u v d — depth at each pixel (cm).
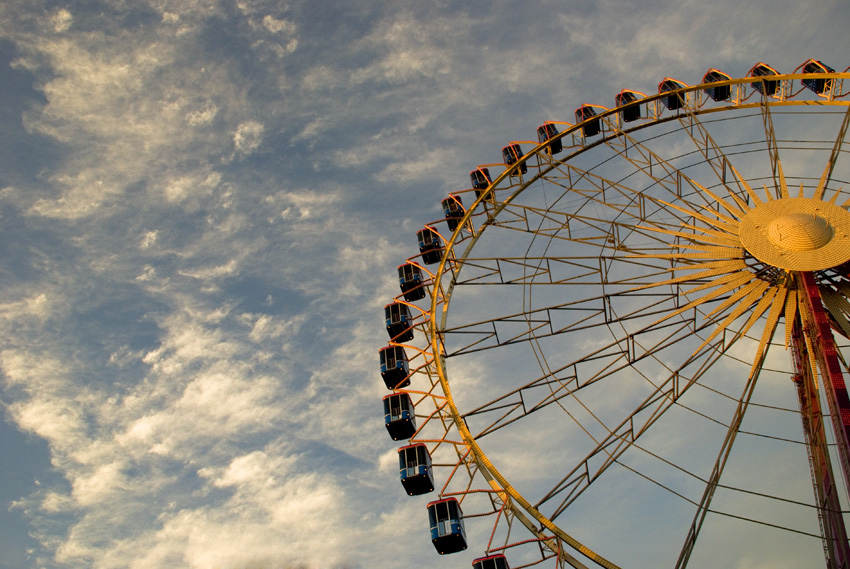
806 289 3030
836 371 2734
